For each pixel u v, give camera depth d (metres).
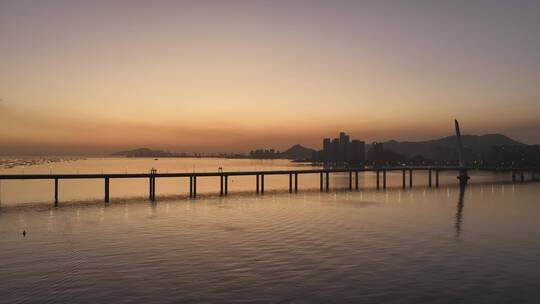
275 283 39.06
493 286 38.72
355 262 46.16
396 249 52.38
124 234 61.38
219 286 38.25
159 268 43.66
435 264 45.72
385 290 37.47
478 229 67.06
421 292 37.09
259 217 79.12
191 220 75.12
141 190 147.75
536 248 53.53
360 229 66.19
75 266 44.31
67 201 107.94
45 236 59.84
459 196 126.75
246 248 52.44
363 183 196.00
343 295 36.22
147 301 34.69
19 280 39.72
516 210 92.62
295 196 124.56
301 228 66.81
